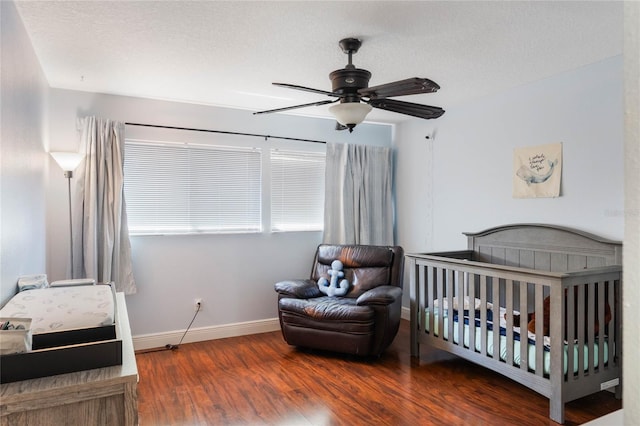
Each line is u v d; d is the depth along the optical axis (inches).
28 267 97.1
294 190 179.6
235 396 111.5
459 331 125.3
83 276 136.6
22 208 89.4
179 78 129.3
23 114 90.0
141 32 96.1
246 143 168.9
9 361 49.1
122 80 131.0
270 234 173.5
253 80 131.7
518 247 137.9
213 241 162.7
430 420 98.2
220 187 164.2
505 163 145.1
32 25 91.5
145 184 151.9
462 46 105.0
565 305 99.0
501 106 146.6
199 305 160.1
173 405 106.4
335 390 115.0
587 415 100.4
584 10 85.9
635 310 16.5
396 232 197.2
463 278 124.6
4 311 61.3
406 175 191.2
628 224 16.8
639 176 16.2
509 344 109.3
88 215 137.3
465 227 161.0
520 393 112.7
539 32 96.8
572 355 98.2
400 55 111.1
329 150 182.7
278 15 88.1
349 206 184.5
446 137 169.5
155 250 153.2
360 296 145.6
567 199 126.1
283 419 99.1
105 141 140.5
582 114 122.1
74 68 119.6
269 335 167.6
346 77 100.5
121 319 77.7
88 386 49.1
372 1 82.6
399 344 157.0
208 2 82.5
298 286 156.0
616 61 114.0
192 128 158.9
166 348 151.0
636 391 16.5
